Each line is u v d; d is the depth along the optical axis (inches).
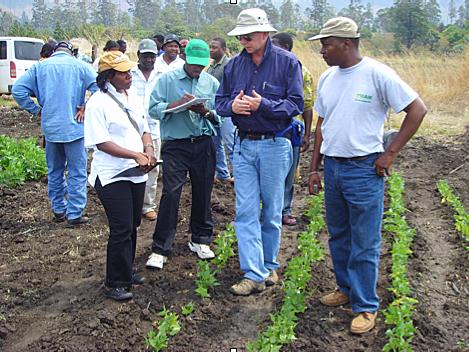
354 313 218.1
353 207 201.3
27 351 195.8
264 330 210.1
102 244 287.4
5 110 717.9
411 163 460.8
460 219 312.0
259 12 215.8
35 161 403.5
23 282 244.4
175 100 249.6
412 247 289.7
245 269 231.8
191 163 253.9
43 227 311.3
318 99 210.1
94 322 209.0
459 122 606.2
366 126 195.3
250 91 222.2
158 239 254.8
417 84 745.0
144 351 195.8
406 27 1626.5
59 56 299.1
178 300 227.9
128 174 215.8
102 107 212.4
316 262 267.4
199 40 248.2
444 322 221.5
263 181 228.4
